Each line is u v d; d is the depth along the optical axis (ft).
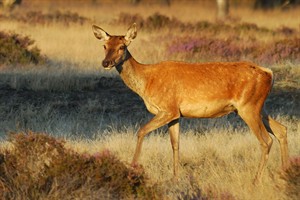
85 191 80.69
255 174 98.78
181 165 106.93
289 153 109.50
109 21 316.40
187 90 100.07
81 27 277.85
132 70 100.99
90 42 234.17
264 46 208.64
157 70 101.09
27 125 141.28
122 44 99.81
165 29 276.00
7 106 154.61
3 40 195.31
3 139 126.21
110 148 114.21
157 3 604.08
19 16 320.50
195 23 300.81
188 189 88.07
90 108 153.69
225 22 339.36
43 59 195.00
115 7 518.37
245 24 288.71
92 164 84.28
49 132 134.41
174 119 100.63
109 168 83.71
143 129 99.50
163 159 108.68
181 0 648.79
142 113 152.56
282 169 92.68
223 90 100.17
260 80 101.30
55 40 236.84
